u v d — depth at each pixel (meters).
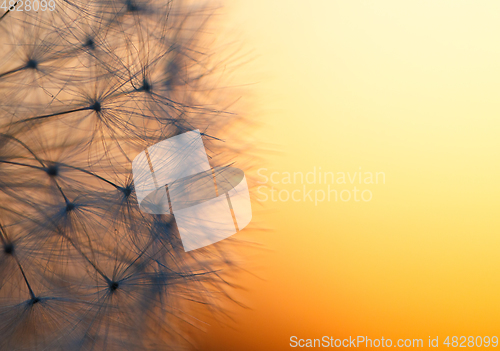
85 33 0.17
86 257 0.17
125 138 0.17
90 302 0.17
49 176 0.17
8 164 0.17
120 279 0.17
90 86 0.17
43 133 0.17
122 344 0.17
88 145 0.17
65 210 0.17
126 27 0.17
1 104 0.17
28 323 0.17
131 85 0.17
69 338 0.17
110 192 0.17
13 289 0.17
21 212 0.17
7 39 0.17
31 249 0.17
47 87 0.17
